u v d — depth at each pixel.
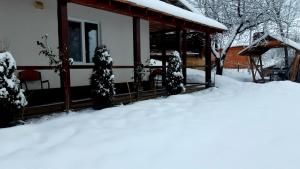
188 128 4.79
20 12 7.22
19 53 7.20
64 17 6.18
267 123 5.35
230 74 22.52
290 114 6.22
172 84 9.20
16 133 4.39
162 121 5.22
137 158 3.52
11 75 4.88
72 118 5.43
